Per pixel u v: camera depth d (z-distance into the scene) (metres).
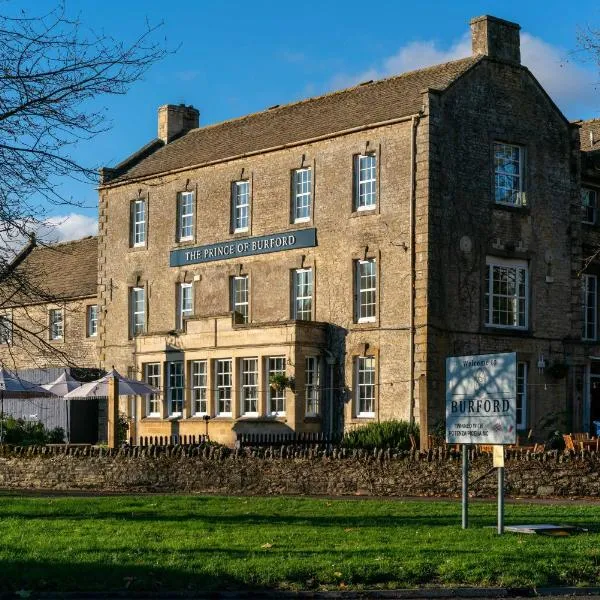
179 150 47.22
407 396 35.88
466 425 17.89
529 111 39.41
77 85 19.67
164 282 45.09
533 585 13.81
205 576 13.60
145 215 46.34
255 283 41.53
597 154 42.78
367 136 38.03
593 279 41.84
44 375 48.69
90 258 53.56
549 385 38.88
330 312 38.81
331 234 38.97
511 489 25.39
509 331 37.97
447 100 36.75
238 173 42.47
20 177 19.64
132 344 46.16
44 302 22.41
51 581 13.45
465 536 16.97
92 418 46.84
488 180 37.88
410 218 36.31
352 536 16.86
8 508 22.30
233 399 39.72
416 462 26.20
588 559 14.98
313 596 13.10
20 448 32.28
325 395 38.59
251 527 18.23
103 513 21.20
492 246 37.72
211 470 28.72
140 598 12.99
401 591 13.37
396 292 36.62
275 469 27.81
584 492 24.66
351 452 27.12
